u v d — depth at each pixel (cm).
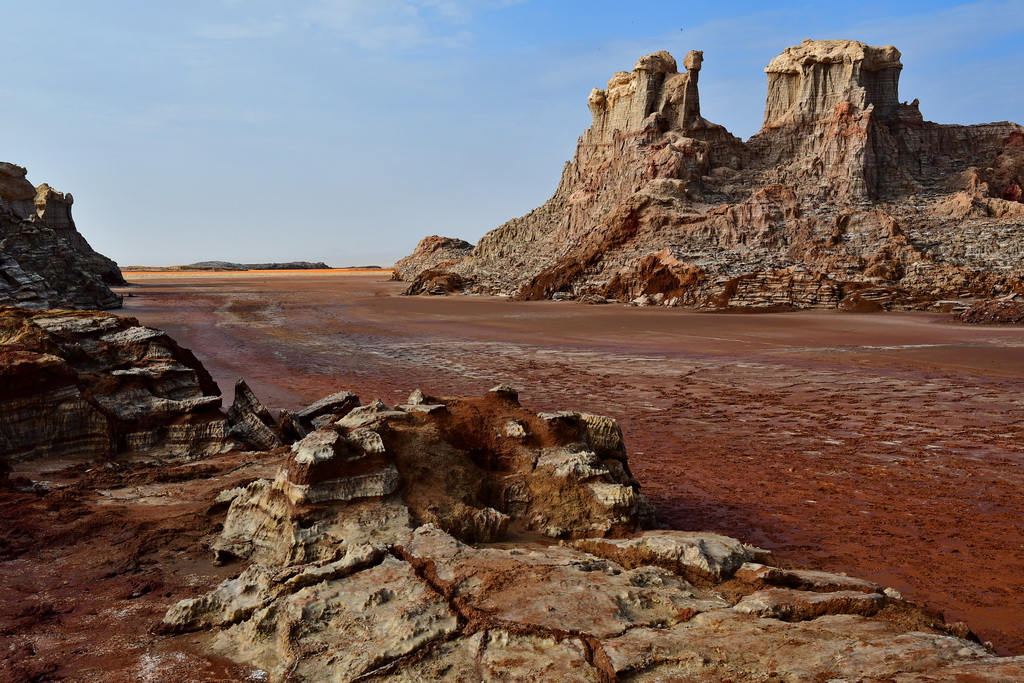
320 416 1869
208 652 618
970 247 5869
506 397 1150
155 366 1627
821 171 7500
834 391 2511
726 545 781
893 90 8044
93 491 1159
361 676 536
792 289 5662
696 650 536
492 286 8731
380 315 6400
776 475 1505
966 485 1401
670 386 2717
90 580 799
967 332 4016
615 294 6738
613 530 930
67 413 1438
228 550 849
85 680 569
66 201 11438
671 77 8356
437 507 863
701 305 5894
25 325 1547
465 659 555
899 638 541
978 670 466
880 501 1302
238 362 3644
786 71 8219
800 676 484
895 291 5394
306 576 678
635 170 7931
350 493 838
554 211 10225
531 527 945
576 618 593
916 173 7738
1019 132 8181
